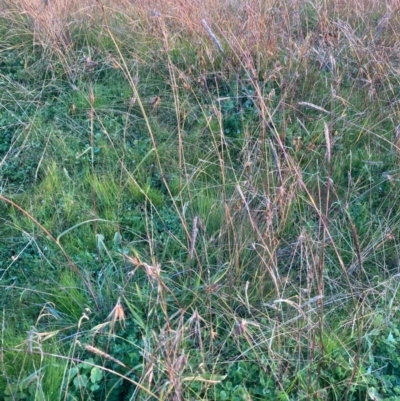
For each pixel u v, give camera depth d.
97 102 4.47
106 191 3.72
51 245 3.35
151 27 5.00
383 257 3.31
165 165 4.00
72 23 5.21
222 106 4.41
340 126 4.15
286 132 4.05
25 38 5.09
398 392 2.58
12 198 3.68
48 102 4.51
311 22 5.45
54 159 4.00
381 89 4.49
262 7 5.18
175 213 3.59
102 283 2.99
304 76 4.51
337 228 3.40
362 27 5.16
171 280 2.98
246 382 2.60
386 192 3.79
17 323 2.91
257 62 4.56
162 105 4.47
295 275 3.18
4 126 4.27
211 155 4.01
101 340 2.71
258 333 2.79
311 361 2.55
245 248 3.13
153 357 2.33
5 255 3.32
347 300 3.03
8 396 2.45
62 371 2.55
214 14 5.09
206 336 2.75
